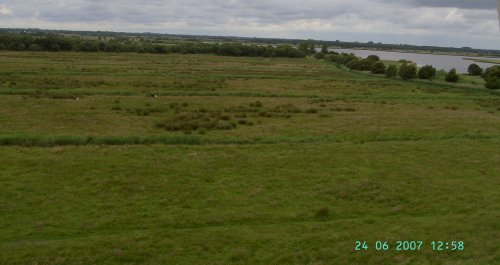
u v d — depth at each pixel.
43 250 14.48
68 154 25.89
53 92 49.78
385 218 18.14
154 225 16.95
